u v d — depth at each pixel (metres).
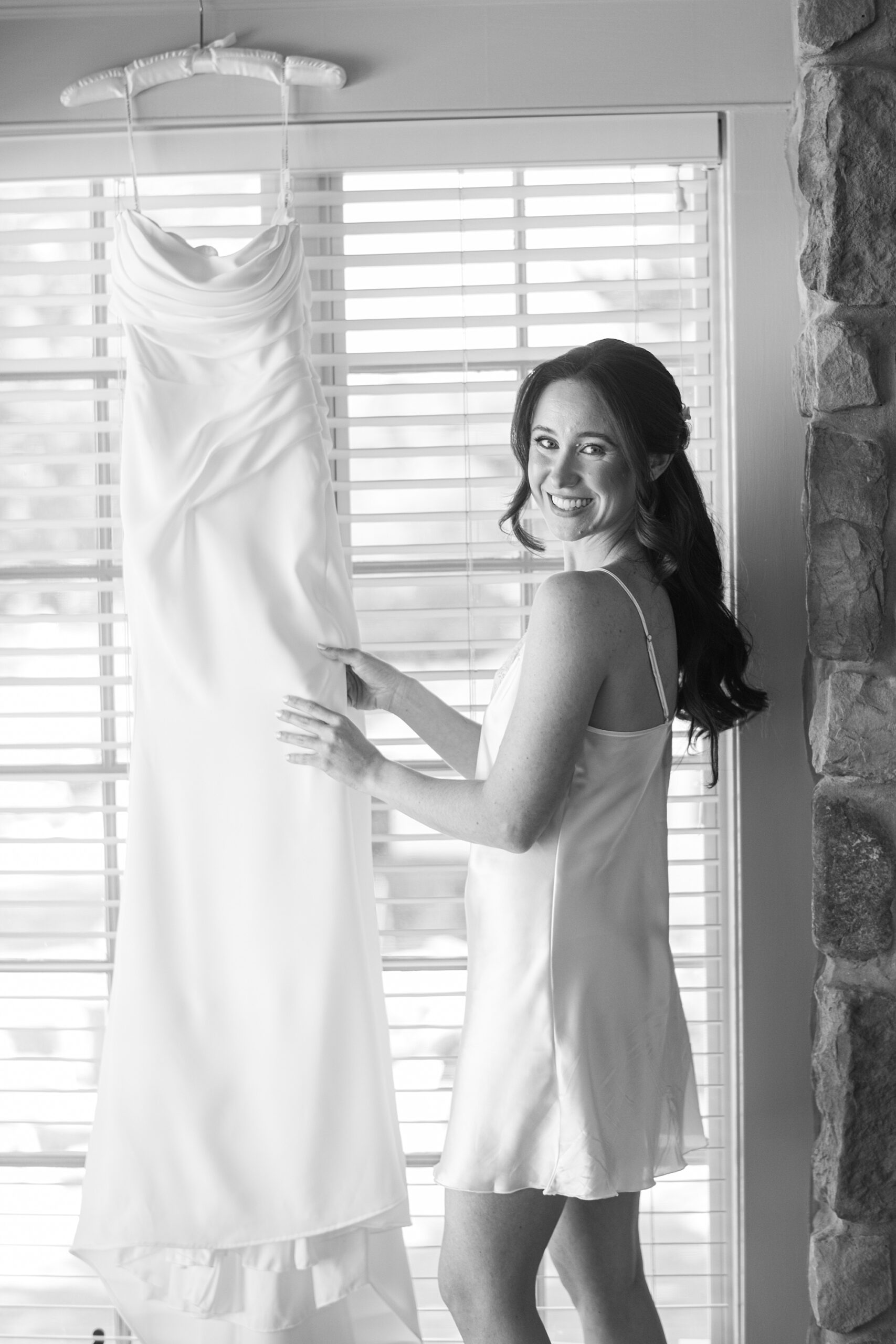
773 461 1.86
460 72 1.84
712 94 1.84
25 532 1.95
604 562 1.58
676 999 1.64
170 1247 1.59
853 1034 1.66
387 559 1.93
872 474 1.67
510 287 1.86
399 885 1.95
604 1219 1.62
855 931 1.68
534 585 1.95
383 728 1.96
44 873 1.90
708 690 1.66
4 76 1.88
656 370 1.52
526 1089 1.43
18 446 1.95
